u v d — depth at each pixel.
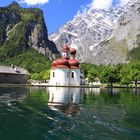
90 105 52.78
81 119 34.78
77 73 176.25
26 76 189.12
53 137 25.89
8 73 178.75
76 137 25.88
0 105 48.47
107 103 57.69
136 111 44.31
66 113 40.00
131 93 99.38
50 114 38.69
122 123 32.59
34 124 31.27
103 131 28.17
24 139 25.19
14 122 32.38
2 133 27.20
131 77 181.00
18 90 100.19
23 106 47.69
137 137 26.23
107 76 169.62
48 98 66.38
